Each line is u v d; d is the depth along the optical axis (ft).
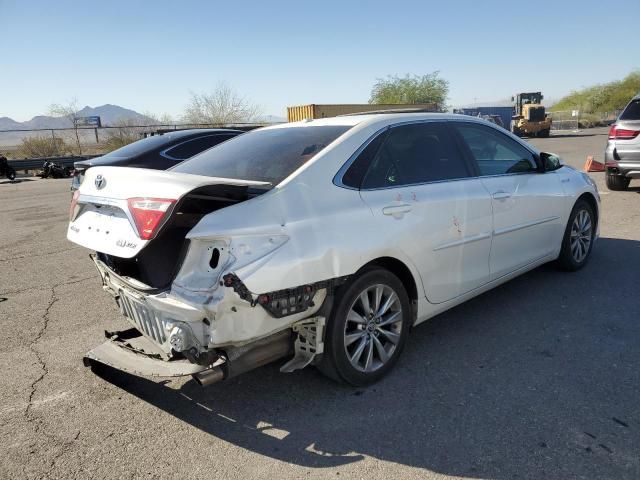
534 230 15.31
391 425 9.77
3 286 19.69
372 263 11.02
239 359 9.46
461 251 12.71
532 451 8.80
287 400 10.83
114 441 9.64
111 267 11.23
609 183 34.35
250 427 9.93
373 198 10.96
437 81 183.32
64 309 16.85
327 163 10.69
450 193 12.47
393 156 11.84
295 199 9.89
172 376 9.48
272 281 9.01
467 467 8.52
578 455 8.65
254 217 9.25
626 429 9.29
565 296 15.74
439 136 13.11
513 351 12.48
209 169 11.98
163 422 10.22
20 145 94.73
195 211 10.38
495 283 14.25
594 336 13.05
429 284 12.07
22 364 12.91
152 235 8.79
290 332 10.23
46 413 10.64
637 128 30.55
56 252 25.16
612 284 16.58
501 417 9.83
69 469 8.87
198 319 8.84
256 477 8.51
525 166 15.56
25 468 8.91
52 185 62.49
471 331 13.70
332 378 10.98
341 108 98.32
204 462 8.95
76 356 13.33
